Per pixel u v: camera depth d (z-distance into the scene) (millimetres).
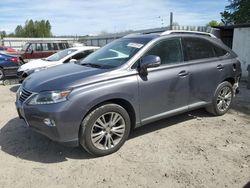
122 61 4406
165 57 4746
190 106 5164
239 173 3705
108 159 4070
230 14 22438
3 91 9141
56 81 3947
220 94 5773
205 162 3979
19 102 4223
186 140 4707
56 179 3570
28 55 14992
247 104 7039
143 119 4516
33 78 4426
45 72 4594
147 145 4508
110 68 4293
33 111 3826
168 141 4660
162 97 4645
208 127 5301
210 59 5457
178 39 5008
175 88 4789
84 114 3830
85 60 5121
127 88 4176
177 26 16562
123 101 4285
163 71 4625
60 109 3674
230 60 5836
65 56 9383
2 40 35625
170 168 3812
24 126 5367
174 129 5184
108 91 3980
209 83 5402
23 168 3826
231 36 13961
